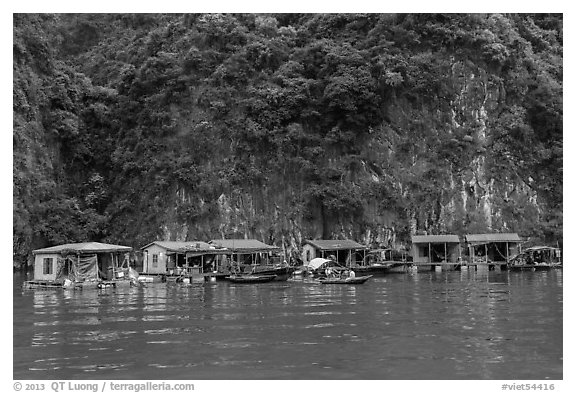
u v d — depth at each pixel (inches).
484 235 3203.7
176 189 3464.6
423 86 3681.1
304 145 3585.1
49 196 3452.3
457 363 965.8
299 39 3966.5
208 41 3855.8
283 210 3444.9
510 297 1756.9
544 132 3764.8
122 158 3686.0
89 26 4564.5
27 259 3225.9
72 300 1797.5
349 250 3085.6
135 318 1422.2
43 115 3639.3
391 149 3602.4
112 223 3531.0
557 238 3430.1
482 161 3572.8
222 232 3371.1
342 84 3538.4
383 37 3767.2
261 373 915.4
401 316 1417.3
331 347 1079.6
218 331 1244.5
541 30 4202.8
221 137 3558.1
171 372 927.0
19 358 1019.9
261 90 3614.7
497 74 3757.4
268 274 2536.9
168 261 2709.2
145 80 3821.4
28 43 3646.7
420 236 3201.3
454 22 3818.9
